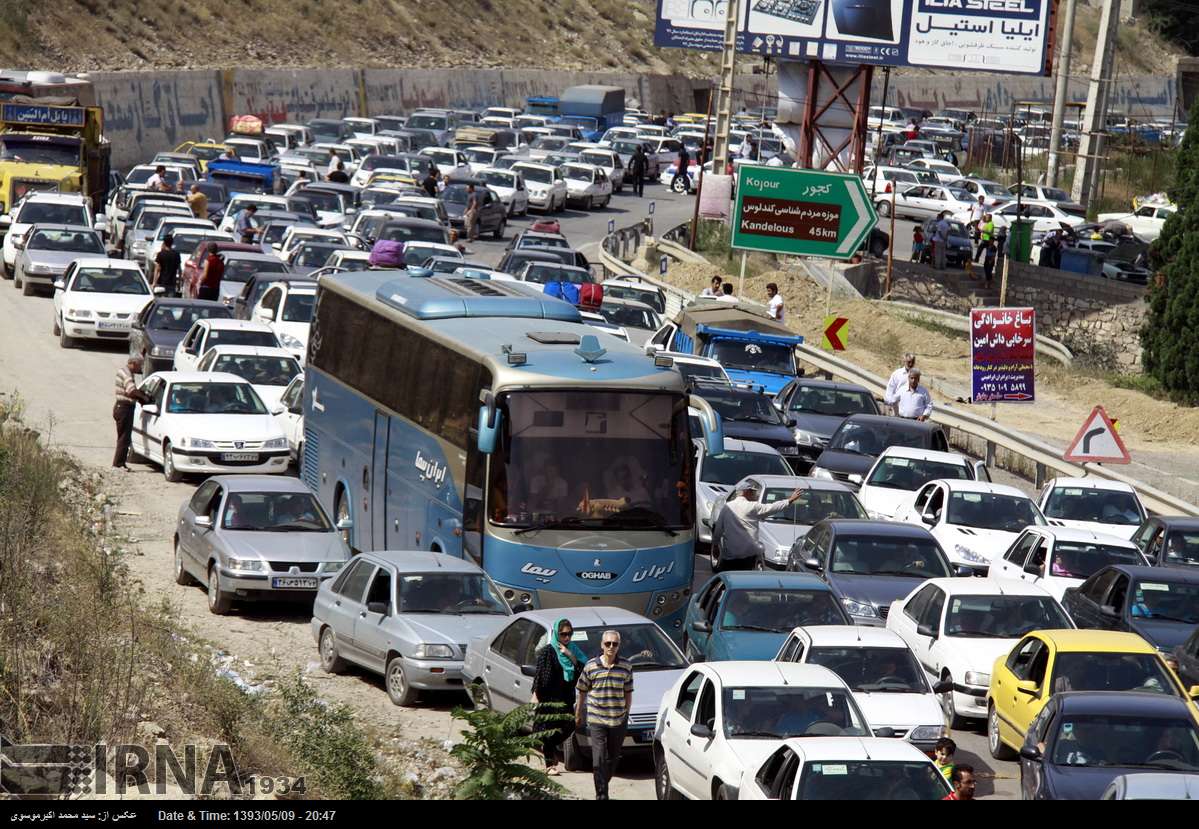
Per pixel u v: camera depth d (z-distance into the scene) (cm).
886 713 3912
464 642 4425
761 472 6738
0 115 12344
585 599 4638
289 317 8562
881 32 13475
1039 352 12406
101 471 6900
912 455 6831
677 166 19862
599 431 4712
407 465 5300
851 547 5272
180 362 7994
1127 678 3938
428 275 5931
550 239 11594
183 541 5575
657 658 4206
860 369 9162
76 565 4712
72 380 8600
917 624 4766
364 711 4362
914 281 13912
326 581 4950
